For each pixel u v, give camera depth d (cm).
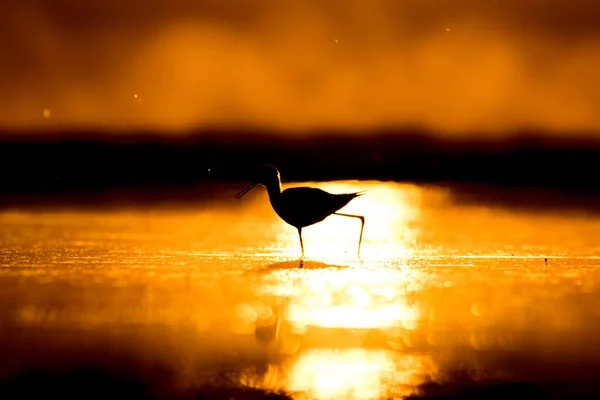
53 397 845
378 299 1236
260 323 1102
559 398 841
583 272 1455
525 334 1051
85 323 1100
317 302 1219
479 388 867
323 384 881
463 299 1238
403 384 878
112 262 1542
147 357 962
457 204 2484
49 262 1531
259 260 1586
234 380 891
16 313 1143
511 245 1788
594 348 995
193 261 1565
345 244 1823
